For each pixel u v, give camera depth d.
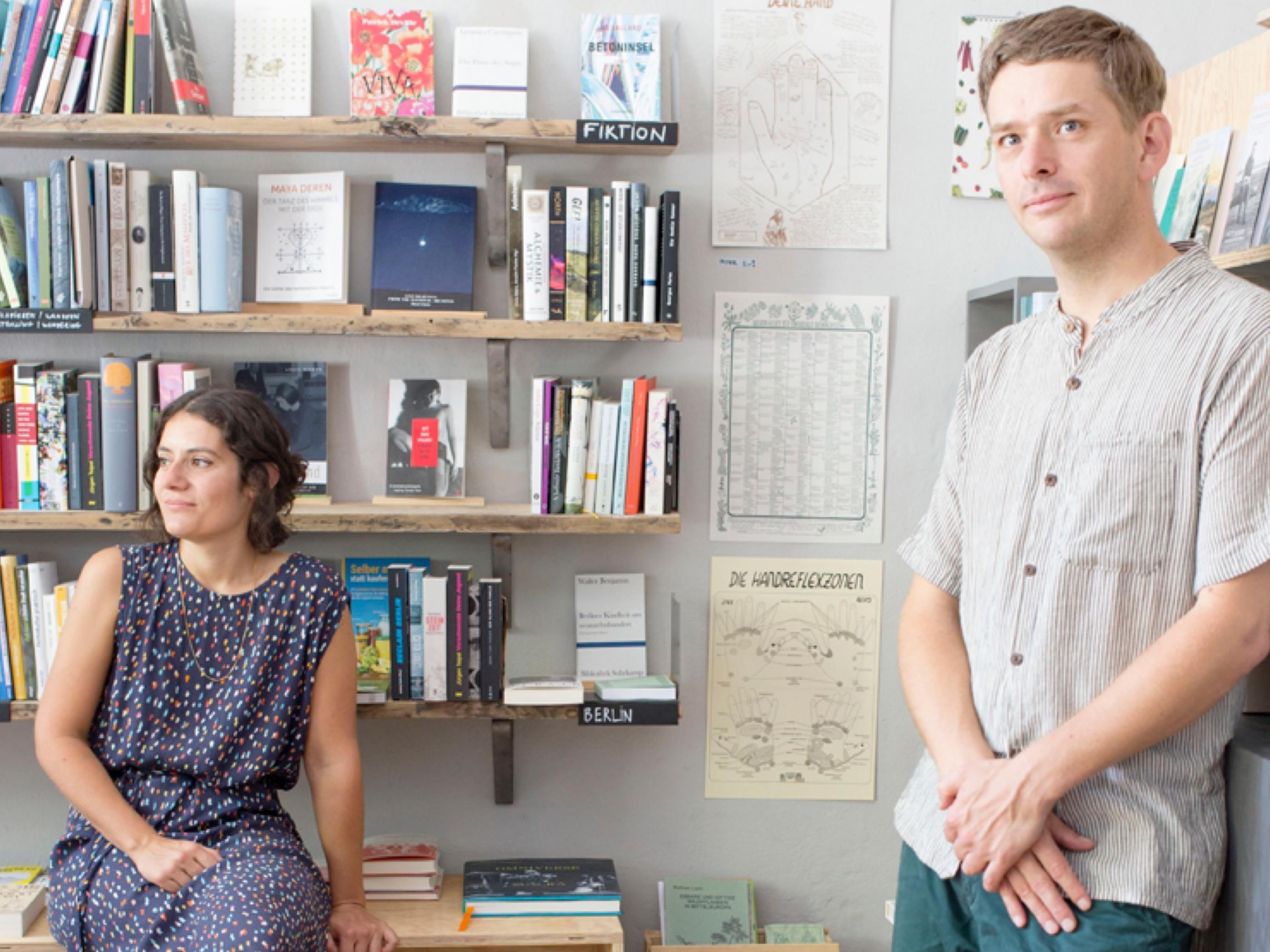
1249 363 1.19
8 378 2.14
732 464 2.36
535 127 2.08
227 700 1.81
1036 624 1.31
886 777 2.43
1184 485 1.23
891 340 2.37
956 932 1.43
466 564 2.36
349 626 1.92
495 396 2.25
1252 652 1.19
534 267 2.13
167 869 1.66
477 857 2.39
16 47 2.06
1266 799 1.30
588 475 2.17
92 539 2.29
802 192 2.33
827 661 2.40
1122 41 1.24
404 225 2.23
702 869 2.42
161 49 2.20
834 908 2.45
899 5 2.32
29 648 2.11
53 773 1.73
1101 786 1.27
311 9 2.22
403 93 2.18
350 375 2.30
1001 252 2.38
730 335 2.34
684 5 2.29
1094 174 1.24
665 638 2.38
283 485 1.93
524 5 2.25
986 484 1.40
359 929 1.84
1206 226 1.94
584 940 2.03
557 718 2.18
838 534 2.38
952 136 2.35
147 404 2.08
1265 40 1.91
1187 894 1.25
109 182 2.07
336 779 1.89
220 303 2.10
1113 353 1.29
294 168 2.26
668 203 2.12
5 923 1.96
